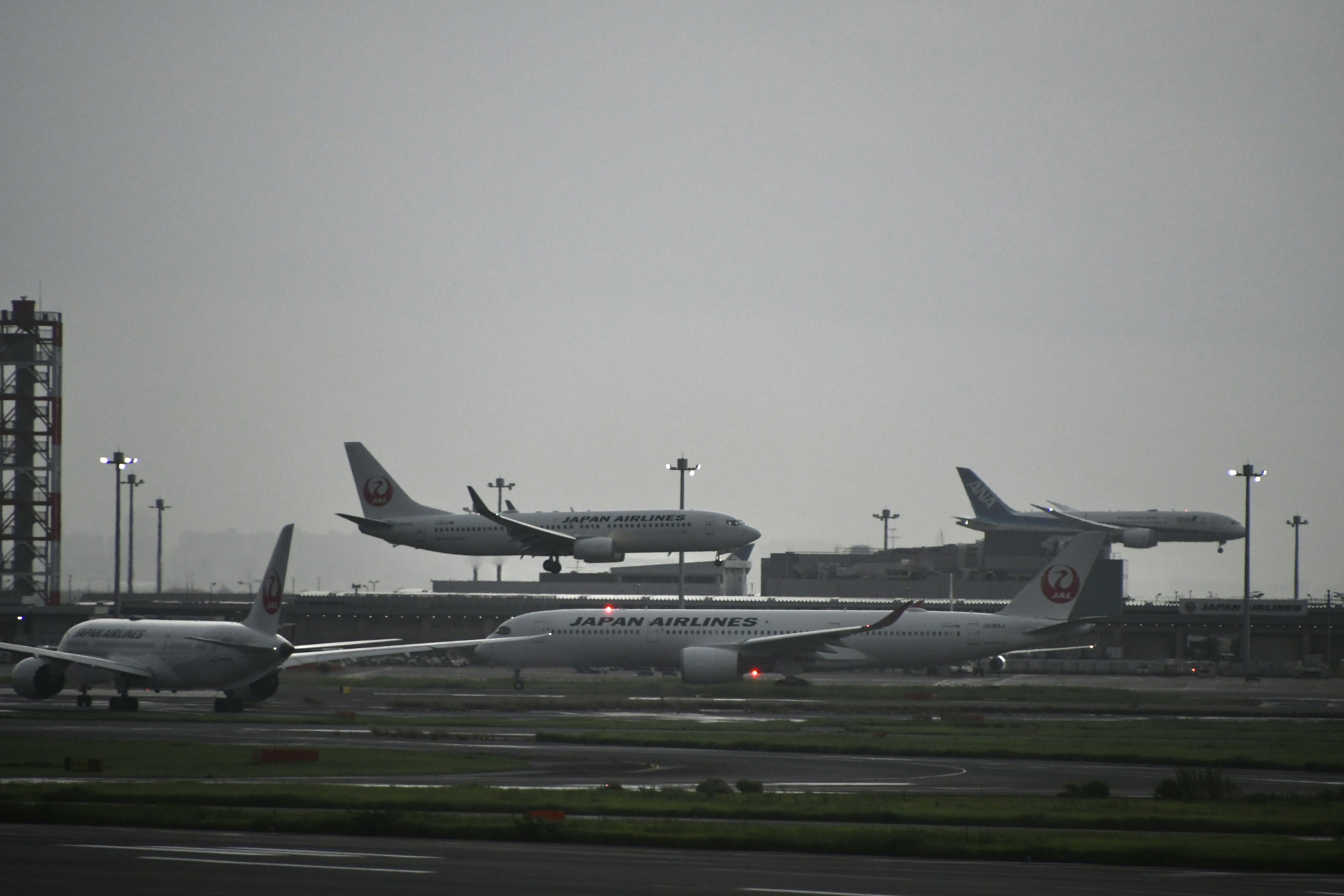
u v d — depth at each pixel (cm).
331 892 9500
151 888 9600
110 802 14775
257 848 11519
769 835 12419
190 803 14738
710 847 12131
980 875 10838
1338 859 11606
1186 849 11912
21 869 10344
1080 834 13188
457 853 11431
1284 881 10906
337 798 14750
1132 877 10888
